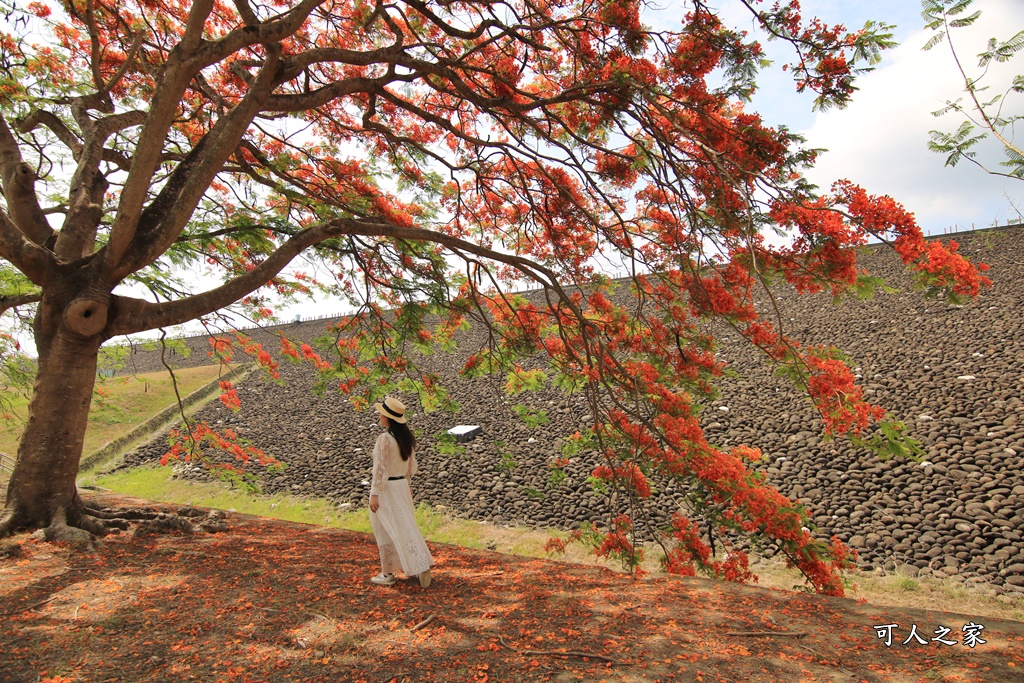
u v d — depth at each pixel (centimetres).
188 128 898
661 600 432
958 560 890
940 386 1426
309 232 626
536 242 871
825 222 544
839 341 1909
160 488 1745
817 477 1198
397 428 472
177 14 828
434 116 666
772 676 300
